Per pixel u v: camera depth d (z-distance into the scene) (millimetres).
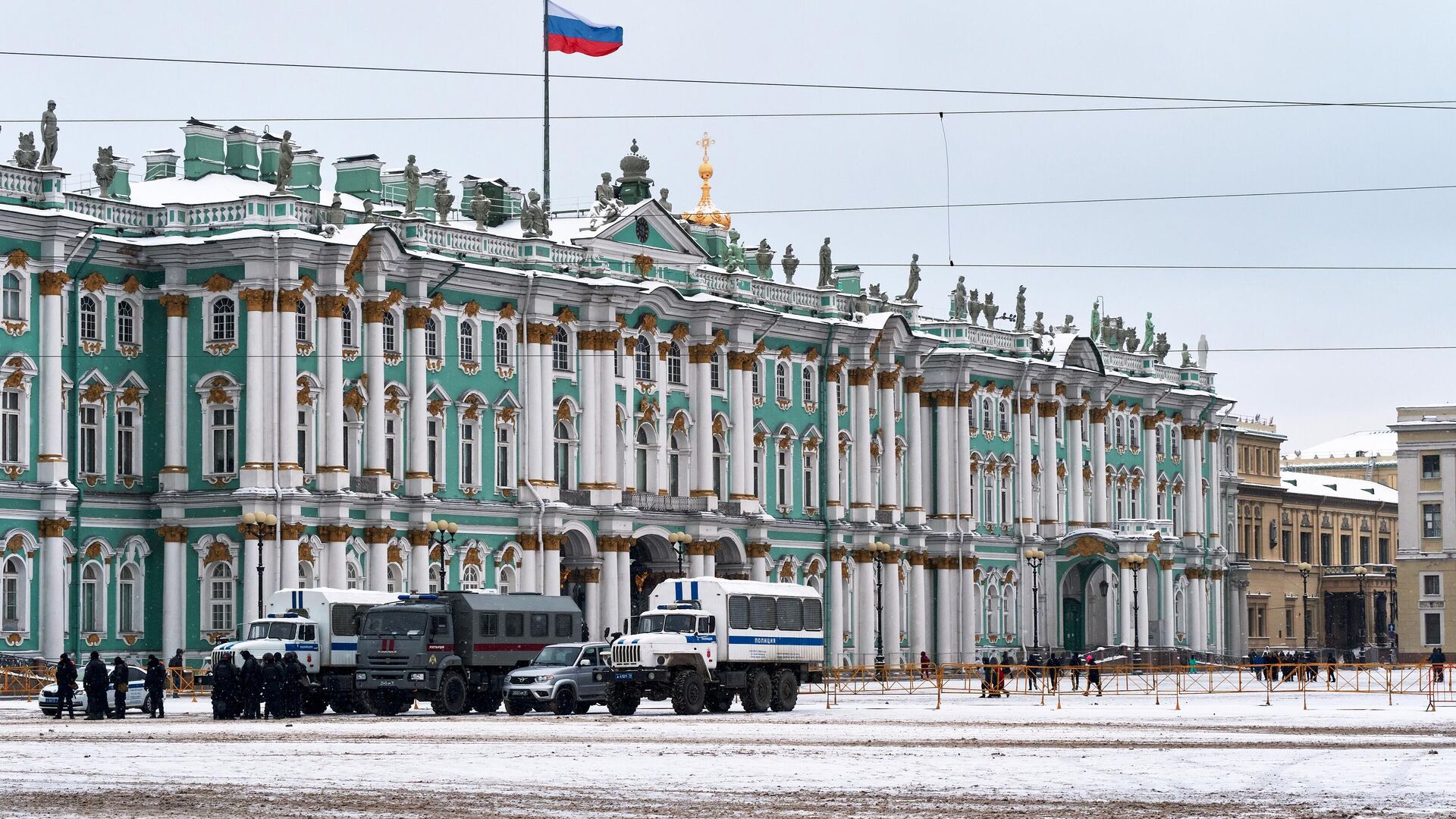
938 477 147500
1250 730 70312
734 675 83500
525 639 86188
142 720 77312
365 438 109750
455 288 114250
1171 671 147125
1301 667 116375
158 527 106125
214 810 42094
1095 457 163000
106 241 104438
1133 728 71438
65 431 103625
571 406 120188
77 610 103625
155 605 106812
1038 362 156250
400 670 82375
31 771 50594
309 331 106875
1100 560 158625
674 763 53375
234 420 105500
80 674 102812
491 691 84938
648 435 125875
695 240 129625
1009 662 131250
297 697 79375
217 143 117375
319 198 118500
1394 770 51219
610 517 120688
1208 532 177750
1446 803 43844
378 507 109000
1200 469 176375
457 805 43188
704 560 127375
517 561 116875
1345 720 77062
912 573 143875
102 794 44938
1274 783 47875
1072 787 47031
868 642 138750
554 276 117938
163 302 106500
